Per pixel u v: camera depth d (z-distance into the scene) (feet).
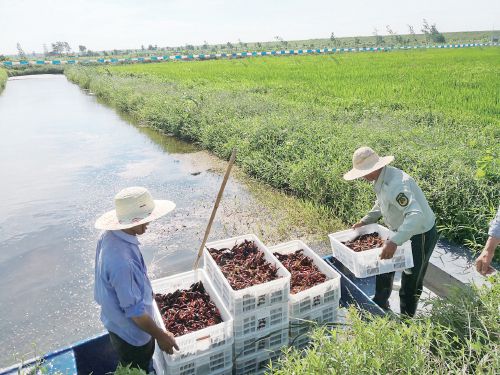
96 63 156.76
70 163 35.45
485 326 8.66
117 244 9.00
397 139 27.50
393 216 12.23
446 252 17.02
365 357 7.83
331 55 152.05
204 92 53.78
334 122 35.81
